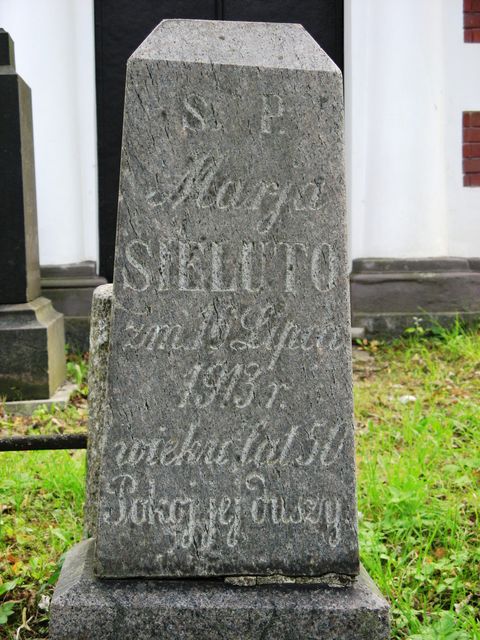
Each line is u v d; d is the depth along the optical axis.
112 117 4.34
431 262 4.26
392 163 4.25
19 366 3.22
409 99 4.23
